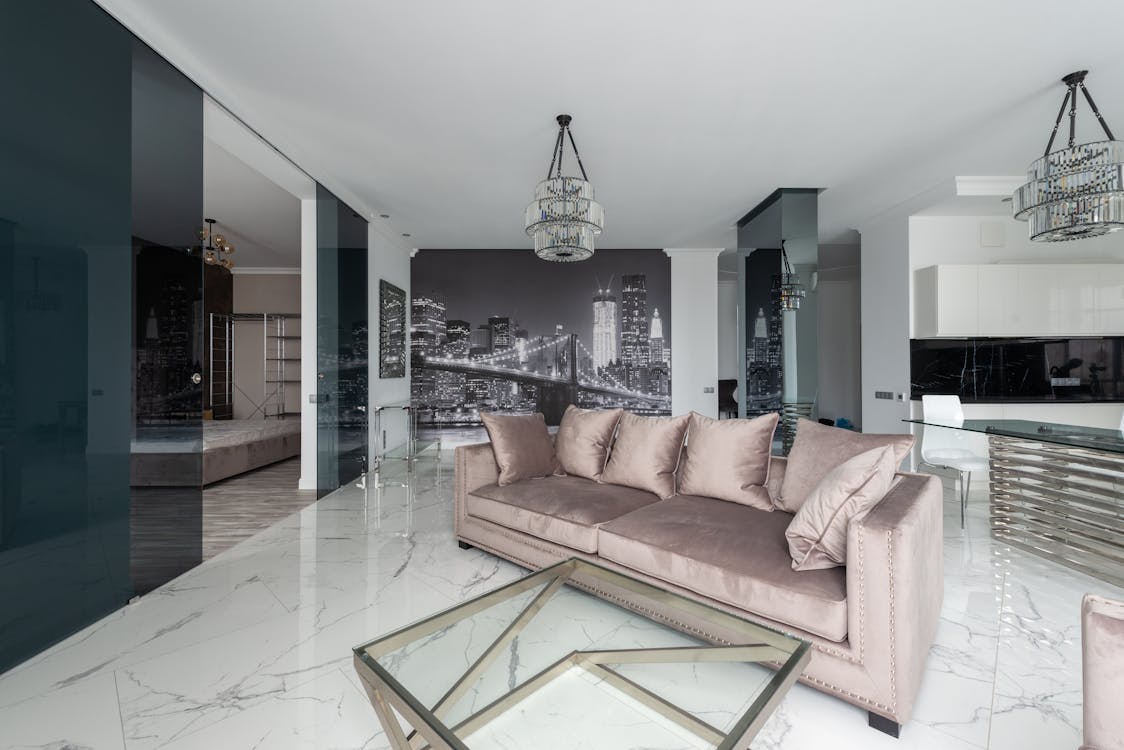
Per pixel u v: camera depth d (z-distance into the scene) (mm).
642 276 6977
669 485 2707
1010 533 3129
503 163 4008
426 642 1501
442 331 6879
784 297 4637
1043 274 4777
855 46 2539
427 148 3727
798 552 1755
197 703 1640
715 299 6988
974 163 4027
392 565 2824
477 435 6883
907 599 1465
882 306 5441
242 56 2611
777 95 3004
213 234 6141
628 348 6977
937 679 1793
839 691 1570
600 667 1459
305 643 2006
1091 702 896
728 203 4992
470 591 2482
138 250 2381
